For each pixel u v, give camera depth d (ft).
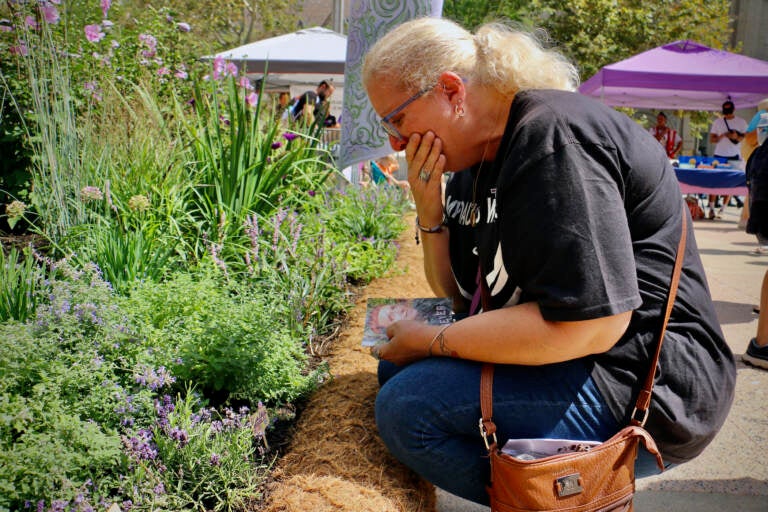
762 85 31.48
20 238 13.09
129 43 17.78
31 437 5.30
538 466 4.97
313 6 100.63
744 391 10.56
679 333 5.45
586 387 5.37
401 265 15.19
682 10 62.59
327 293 11.30
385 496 6.20
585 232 4.73
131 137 13.66
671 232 5.32
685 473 7.97
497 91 5.67
